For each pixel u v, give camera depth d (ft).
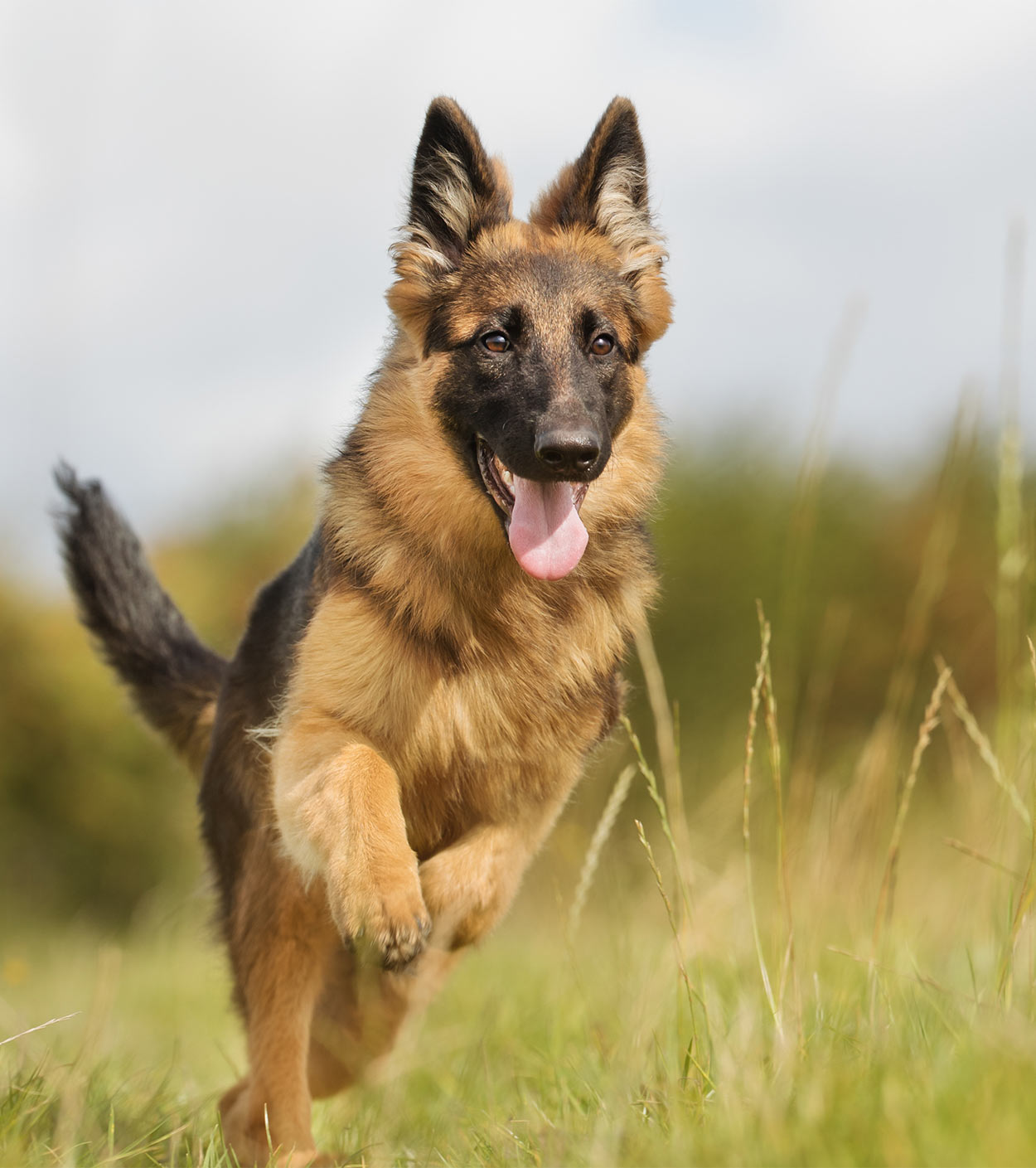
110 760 73.15
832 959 17.01
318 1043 16.55
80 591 19.34
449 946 15.55
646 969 17.15
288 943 15.49
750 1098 10.48
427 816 15.64
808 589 56.80
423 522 15.20
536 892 31.09
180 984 29.48
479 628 15.10
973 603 53.42
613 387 16.16
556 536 14.69
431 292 16.35
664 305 17.29
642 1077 12.96
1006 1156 8.46
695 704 54.39
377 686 14.73
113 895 72.08
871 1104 9.75
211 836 17.47
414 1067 16.16
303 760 14.38
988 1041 10.27
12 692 71.82
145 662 19.24
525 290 15.83
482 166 16.78
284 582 17.58
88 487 19.38
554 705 15.39
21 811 71.61
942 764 33.71
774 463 62.64
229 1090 15.98
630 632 16.62
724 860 26.32
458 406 15.60
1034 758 14.73
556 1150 11.00
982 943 16.76
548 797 15.89
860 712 53.47
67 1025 22.16
